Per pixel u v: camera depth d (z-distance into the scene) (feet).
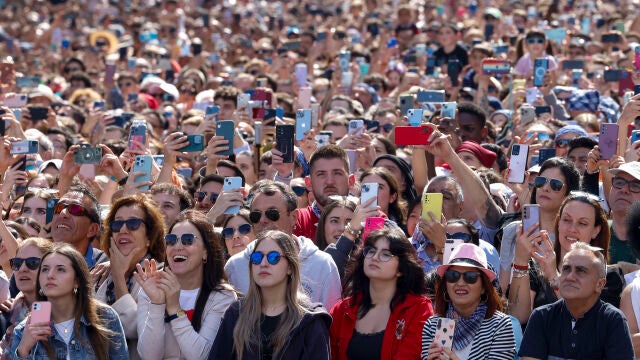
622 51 168.14
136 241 76.43
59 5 306.96
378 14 239.09
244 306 68.33
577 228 73.56
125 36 249.14
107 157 95.66
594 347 64.64
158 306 70.38
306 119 104.78
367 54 184.75
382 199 87.45
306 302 69.00
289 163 95.35
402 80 154.92
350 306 70.23
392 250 69.21
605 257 74.28
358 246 73.36
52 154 120.06
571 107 128.26
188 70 170.81
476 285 67.41
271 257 68.03
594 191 86.94
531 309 72.59
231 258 76.48
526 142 106.83
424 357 66.85
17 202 97.25
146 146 99.50
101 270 77.82
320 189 90.07
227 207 81.35
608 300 72.02
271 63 198.70
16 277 75.10
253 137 114.93
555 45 173.68
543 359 65.67
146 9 293.23
